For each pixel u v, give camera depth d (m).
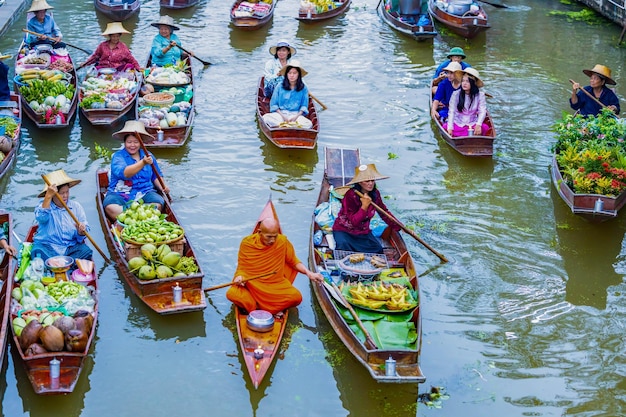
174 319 8.55
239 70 16.16
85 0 20.97
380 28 19.31
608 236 10.56
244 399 7.47
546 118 14.34
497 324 8.68
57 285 8.29
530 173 12.23
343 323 7.89
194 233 10.19
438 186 11.73
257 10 19.28
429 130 13.62
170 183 11.45
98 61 15.08
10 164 11.71
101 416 7.20
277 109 13.14
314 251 9.23
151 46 17.17
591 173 10.70
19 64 14.71
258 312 8.08
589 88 12.80
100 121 12.74
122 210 9.93
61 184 8.85
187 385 7.63
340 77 16.02
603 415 7.36
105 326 8.38
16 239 9.64
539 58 17.62
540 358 8.15
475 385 7.71
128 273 8.76
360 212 9.24
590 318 8.84
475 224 10.70
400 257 9.33
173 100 13.47
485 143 12.44
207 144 12.77
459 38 18.81
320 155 12.59
